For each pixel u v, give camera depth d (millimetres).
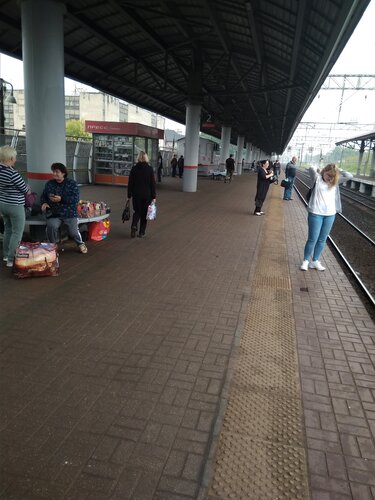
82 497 2232
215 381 3396
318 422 2975
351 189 34375
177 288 5582
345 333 4477
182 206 14219
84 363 3584
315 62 12164
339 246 10898
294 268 6938
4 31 11359
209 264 6852
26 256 5645
